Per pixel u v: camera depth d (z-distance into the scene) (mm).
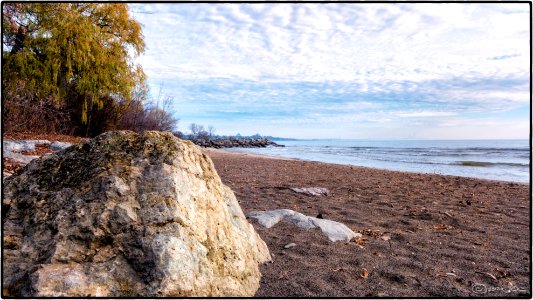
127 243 2502
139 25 16531
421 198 8617
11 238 2553
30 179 2990
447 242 4805
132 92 17031
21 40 13422
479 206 7715
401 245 4629
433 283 3479
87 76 14766
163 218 2613
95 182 2811
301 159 27250
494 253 4379
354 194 8945
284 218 5391
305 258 3992
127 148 3117
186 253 2529
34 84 13516
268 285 3223
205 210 2939
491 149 49344
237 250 3055
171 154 3055
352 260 3986
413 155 36625
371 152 44875
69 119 17703
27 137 13195
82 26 13688
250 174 12977
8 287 2217
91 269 2350
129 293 2287
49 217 2648
